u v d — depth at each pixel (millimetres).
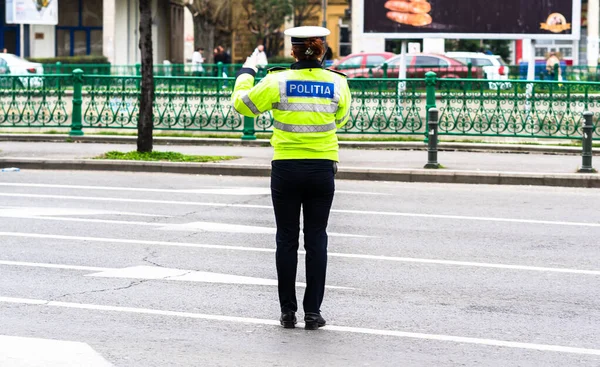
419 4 42375
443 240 17094
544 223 19078
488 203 21828
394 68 49281
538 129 31703
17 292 12930
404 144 31906
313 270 11250
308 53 11203
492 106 32125
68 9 79125
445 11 42250
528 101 31766
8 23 72250
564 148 30672
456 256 15664
